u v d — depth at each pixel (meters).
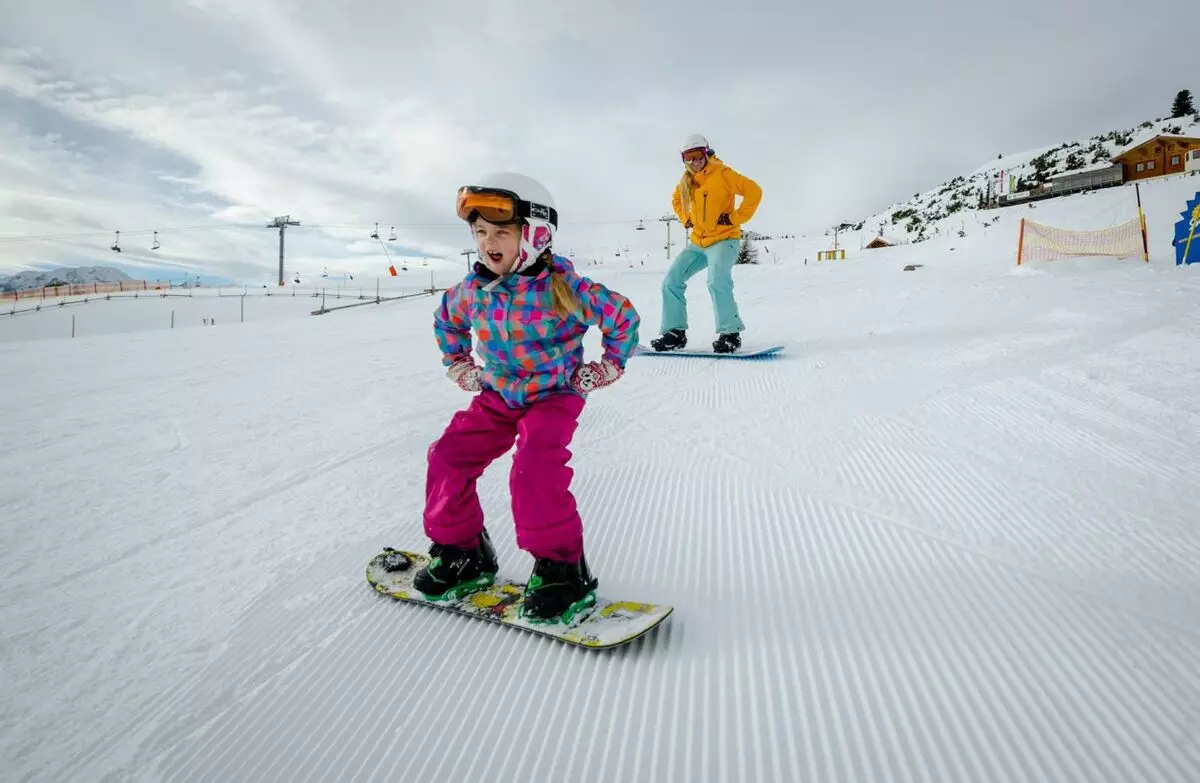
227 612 2.14
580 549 1.96
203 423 4.94
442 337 2.11
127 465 3.89
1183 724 1.38
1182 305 6.50
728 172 6.14
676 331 6.86
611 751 1.43
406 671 1.78
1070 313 6.81
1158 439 3.15
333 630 2.00
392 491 3.27
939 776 1.29
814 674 1.65
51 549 2.69
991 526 2.42
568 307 1.88
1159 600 1.86
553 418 1.91
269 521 2.93
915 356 5.56
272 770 1.45
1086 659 1.62
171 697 1.71
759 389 4.93
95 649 1.94
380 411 5.12
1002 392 4.20
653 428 4.06
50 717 1.64
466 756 1.45
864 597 2.00
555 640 1.88
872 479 2.98
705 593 2.10
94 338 11.62
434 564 2.12
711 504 2.83
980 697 1.52
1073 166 63.28
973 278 14.10
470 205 1.81
